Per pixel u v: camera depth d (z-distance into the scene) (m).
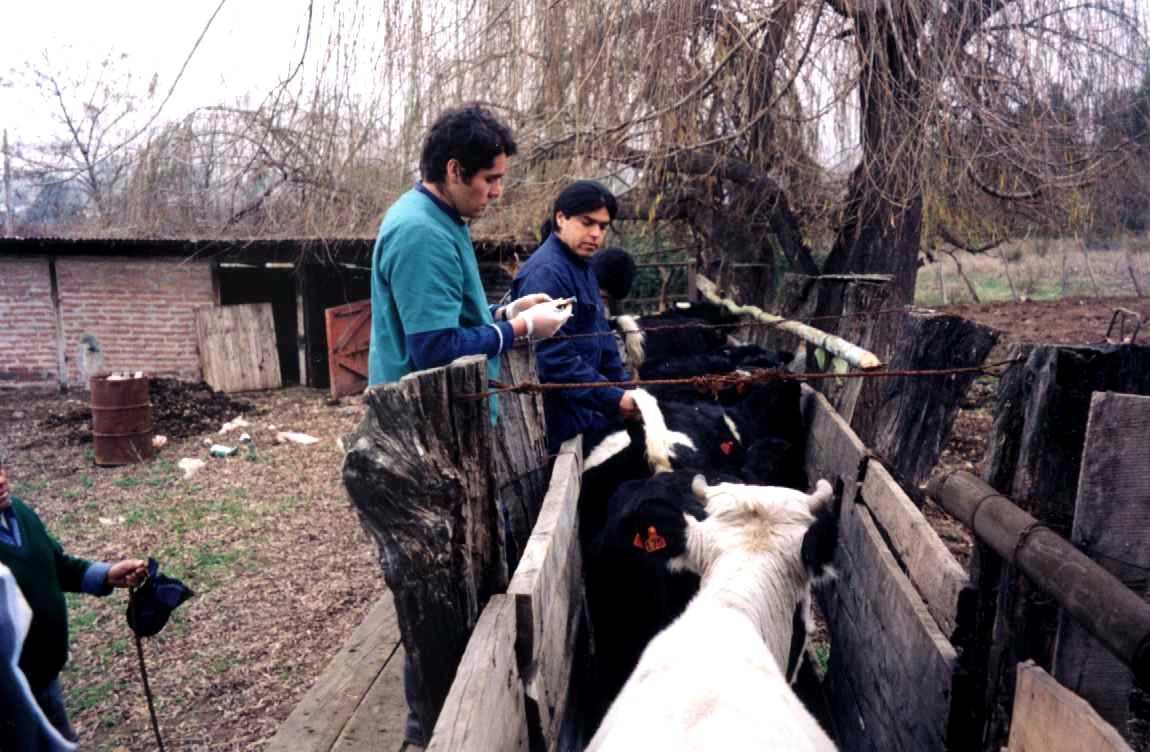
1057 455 1.71
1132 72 7.12
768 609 1.90
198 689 4.27
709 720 1.24
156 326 13.46
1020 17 7.05
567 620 2.42
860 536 2.71
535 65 7.72
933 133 6.96
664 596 2.47
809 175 8.55
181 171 11.42
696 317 7.56
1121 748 1.23
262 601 5.30
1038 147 7.31
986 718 1.76
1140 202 8.38
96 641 4.83
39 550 2.72
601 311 3.68
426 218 2.28
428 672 1.82
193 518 6.96
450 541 1.74
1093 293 21.91
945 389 3.32
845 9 6.89
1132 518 1.49
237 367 13.44
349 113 7.88
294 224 11.09
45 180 19.70
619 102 7.48
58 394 13.20
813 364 5.43
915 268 8.37
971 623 1.84
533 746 1.83
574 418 3.37
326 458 8.95
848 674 2.76
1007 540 1.63
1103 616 1.29
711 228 9.87
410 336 2.26
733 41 7.38
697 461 3.29
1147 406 1.45
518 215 9.09
